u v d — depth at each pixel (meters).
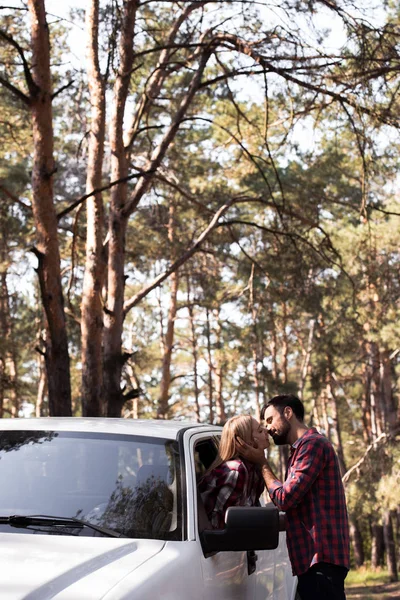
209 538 4.04
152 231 28.78
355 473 31.81
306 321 38.12
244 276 26.55
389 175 17.89
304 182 25.19
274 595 5.52
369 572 40.91
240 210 31.02
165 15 19.84
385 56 13.69
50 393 14.25
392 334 26.22
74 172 25.58
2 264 29.61
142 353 35.56
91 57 17.03
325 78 14.12
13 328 37.03
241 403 49.56
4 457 4.45
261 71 14.49
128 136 18.83
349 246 25.36
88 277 16.38
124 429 4.66
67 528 3.92
